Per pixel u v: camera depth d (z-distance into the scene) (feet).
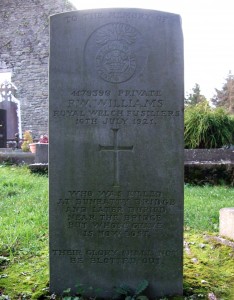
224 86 43.09
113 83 3.42
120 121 3.43
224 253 4.22
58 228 3.44
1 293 3.34
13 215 5.49
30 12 19.60
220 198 7.15
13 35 19.48
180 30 3.40
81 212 3.45
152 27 3.41
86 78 3.41
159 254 3.46
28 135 13.34
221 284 3.59
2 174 8.54
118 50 3.41
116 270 3.47
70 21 3.39
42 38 19.29
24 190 7.06
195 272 3.79
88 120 3.43
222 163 8.80
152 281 3.47
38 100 19.07
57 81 3.40
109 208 3.45
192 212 5.88
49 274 3.46
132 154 3.44
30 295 3.33
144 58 3.42
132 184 3.45
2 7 19.85
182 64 3.41
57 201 3.44
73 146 3.42
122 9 3.40
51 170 3.43
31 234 4.69
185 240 4.64
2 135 15.01
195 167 8.78
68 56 3.40
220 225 4.85
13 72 19.27
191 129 10.15
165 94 3.42
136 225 3.46
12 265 3.92
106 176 3.44
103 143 3.43
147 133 3.43
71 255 3.45
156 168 3.44
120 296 3.40
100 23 3.40
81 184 3.43
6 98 19.12
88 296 3.44
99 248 3.46
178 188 3.43
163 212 3.45
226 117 10.31
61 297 3.37
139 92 3.43
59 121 3.42
